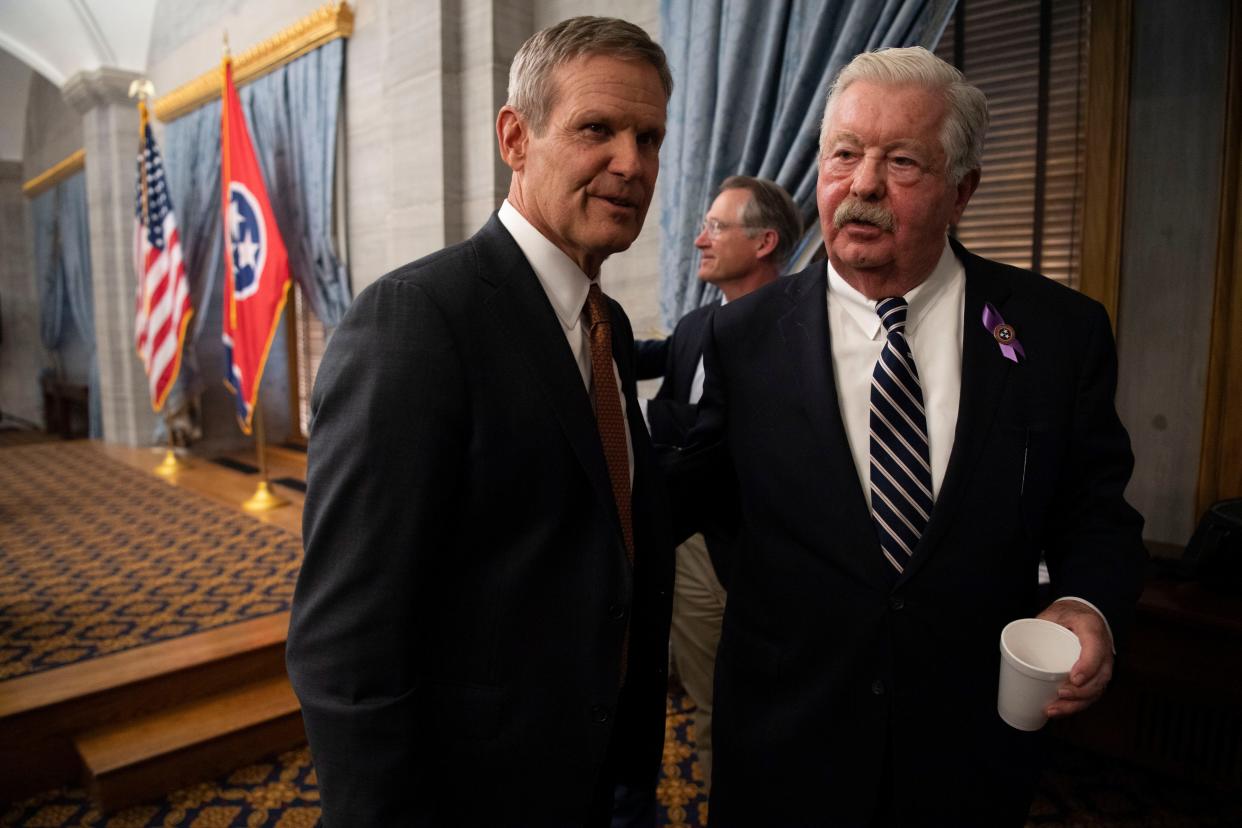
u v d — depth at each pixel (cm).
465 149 396
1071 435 109
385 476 85
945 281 115
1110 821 218
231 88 488
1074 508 112
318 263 528
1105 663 94
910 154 102
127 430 748
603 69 91
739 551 127
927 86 102
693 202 299
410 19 404
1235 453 236
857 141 104
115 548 408
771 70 273
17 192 1170
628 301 357
